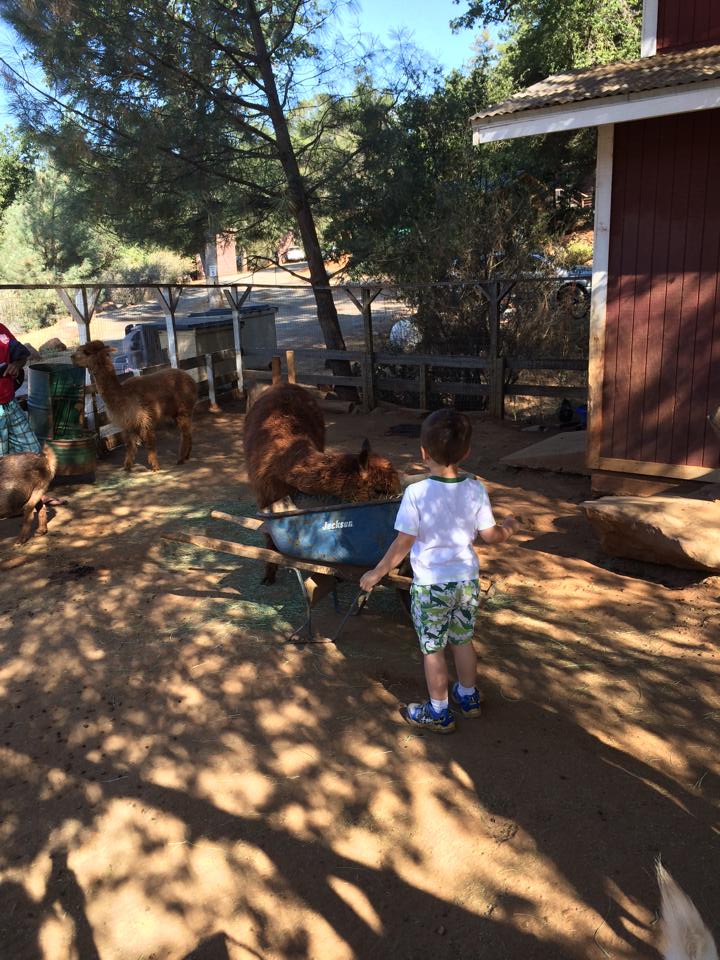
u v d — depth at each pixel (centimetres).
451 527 341
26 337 2311
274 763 354
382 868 290
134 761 362
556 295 1262
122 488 825
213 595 541
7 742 383
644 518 537
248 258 1483
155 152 1150
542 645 445
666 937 161
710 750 342
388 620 489
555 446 862
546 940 254
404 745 358
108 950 268
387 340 1451
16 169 3244
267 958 259
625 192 670
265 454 489
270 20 1206
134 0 1099
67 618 512
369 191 1319
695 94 560
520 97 671
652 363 690
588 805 311
